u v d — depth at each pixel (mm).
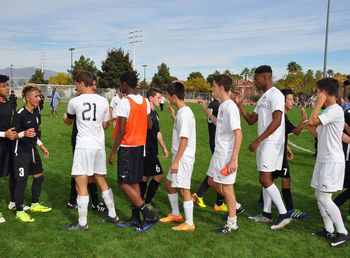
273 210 5938
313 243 4613
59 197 6301
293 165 9523
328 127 4461
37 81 75062
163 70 71500
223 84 4680
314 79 60938
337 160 4465
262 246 4480
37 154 5527
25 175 5199
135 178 4805
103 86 62625
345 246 4520
